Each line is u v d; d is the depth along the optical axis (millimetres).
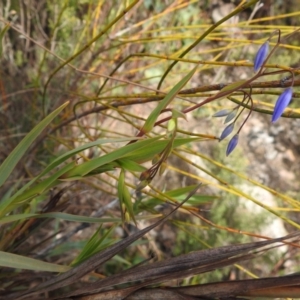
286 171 521
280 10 555
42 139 342
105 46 398
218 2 564
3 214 195
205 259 169
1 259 176
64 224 403
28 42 438
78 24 453
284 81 169
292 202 237
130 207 188
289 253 445
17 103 425
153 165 175
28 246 321
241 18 559
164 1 502
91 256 197
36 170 389
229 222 437
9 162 193
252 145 530
